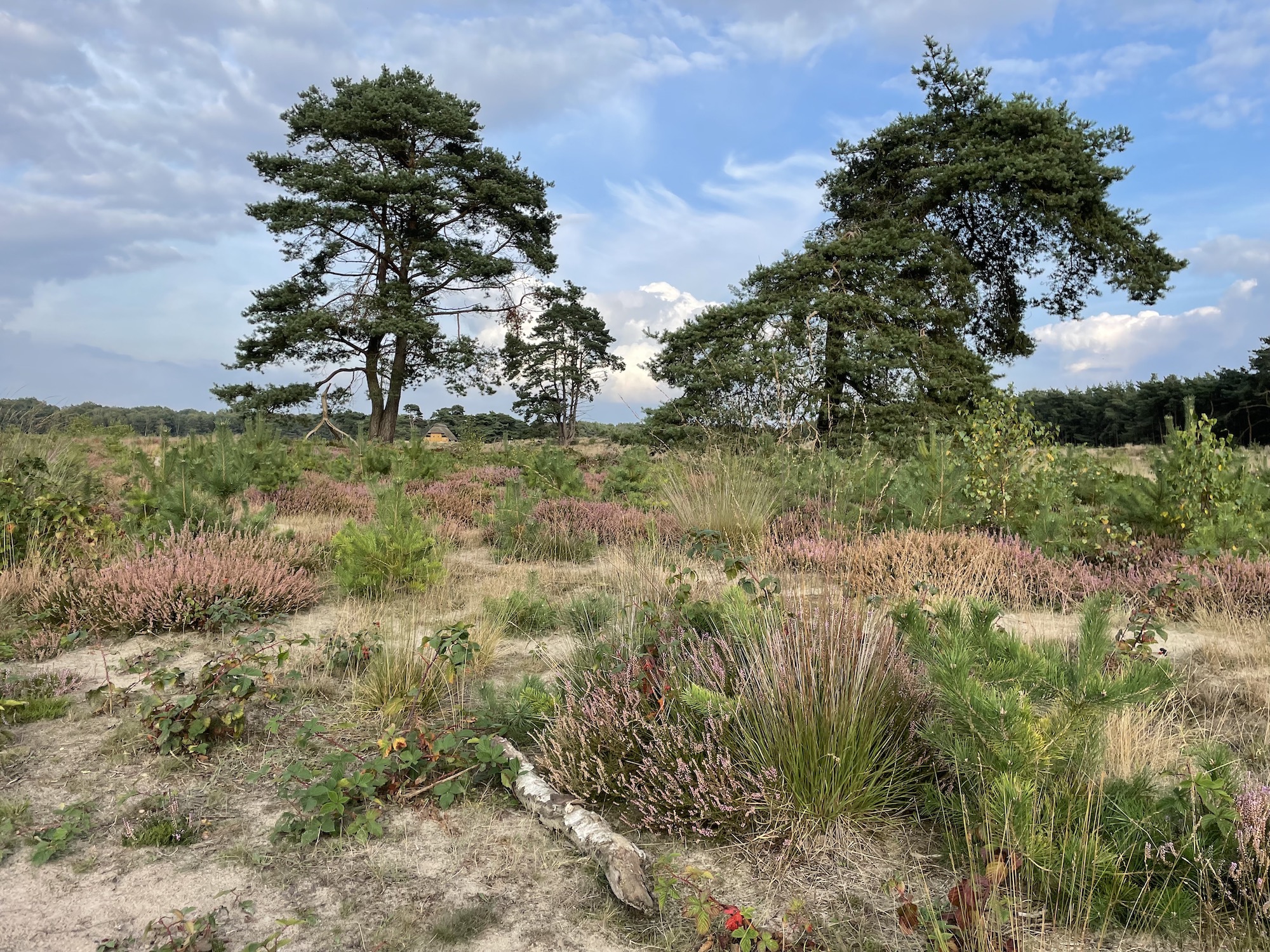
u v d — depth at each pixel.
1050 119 24.52
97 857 2.78
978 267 29.83
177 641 5.34
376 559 6.48
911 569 6.31
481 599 6.33
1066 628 5.33
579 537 8.86
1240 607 5.61
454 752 3.41
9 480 7.29
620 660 3.84
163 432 11.56
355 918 2.42
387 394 34.66
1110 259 25.53
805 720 2.93
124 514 8.29
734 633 3.72
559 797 3.06
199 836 2.93
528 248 35.69
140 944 2.28
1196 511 7.65
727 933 2.25
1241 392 35.50
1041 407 60.47
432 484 13.42
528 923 2.40
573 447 26.39
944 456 8.70
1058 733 2.66
